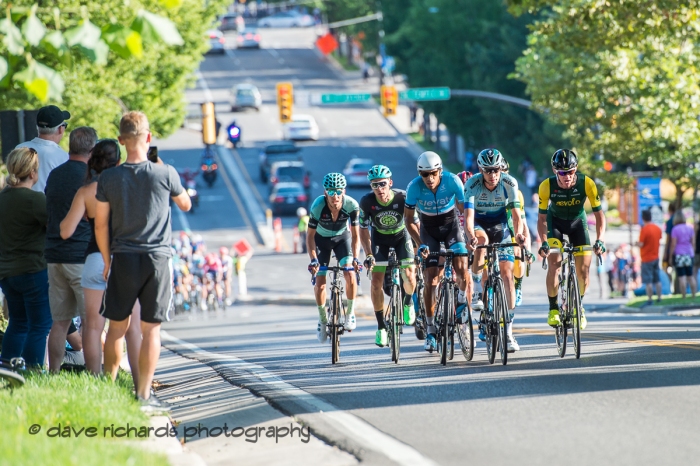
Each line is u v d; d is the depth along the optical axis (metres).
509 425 20.91
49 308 26.80
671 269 76.88
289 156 186.75
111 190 22.12
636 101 82.31
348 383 27.89
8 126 41.66
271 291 104.62
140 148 22.45
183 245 91.06
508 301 31.95
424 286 33.06
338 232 34.25
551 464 17.61
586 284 31.45
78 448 16.81
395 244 33.28
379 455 18.77
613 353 31.33
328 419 22.28
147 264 22.30
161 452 18.48
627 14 56.69
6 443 16.34
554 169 31.19
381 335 33.59
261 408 24.44
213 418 23.66
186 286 87.50
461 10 172.38
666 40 77.69
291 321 63.00
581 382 25.62
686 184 84.94
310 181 181.25
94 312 25.27
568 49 82.69
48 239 25.91
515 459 18.06
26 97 61.91
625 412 21.67
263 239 148.38
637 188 89.50
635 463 17.47
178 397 27.67
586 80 83.56
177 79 95.69
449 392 25.19
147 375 23.22
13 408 20.50
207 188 185.38
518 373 27.80
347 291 33.94
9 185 26.36
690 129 80.69
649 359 29.39
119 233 22.28
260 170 192.75
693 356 29.73
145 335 23.02
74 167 26.05
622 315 55.31
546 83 87.62
